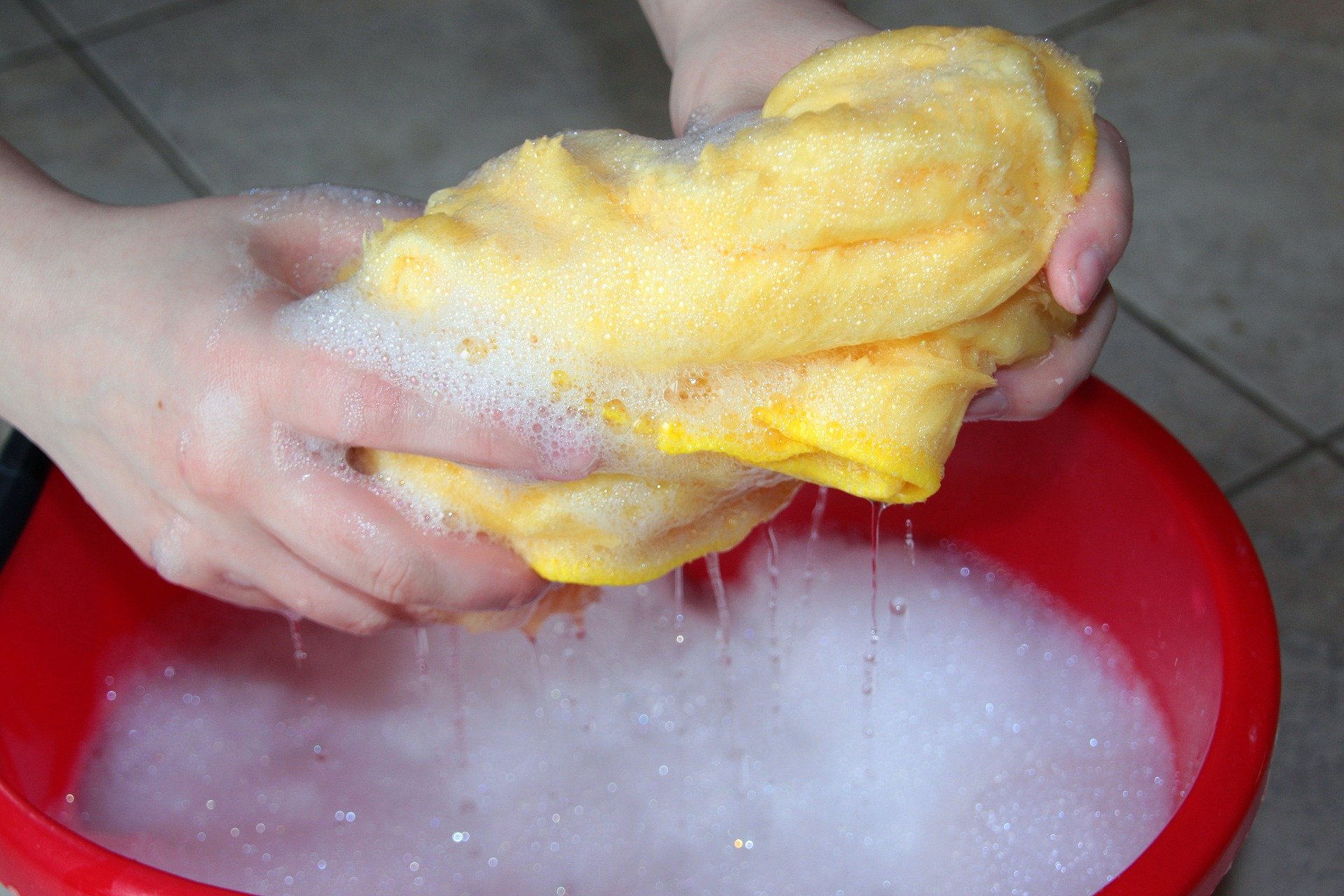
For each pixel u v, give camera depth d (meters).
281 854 0.72
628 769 0.75
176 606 0.76
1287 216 1.26
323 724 0.76
